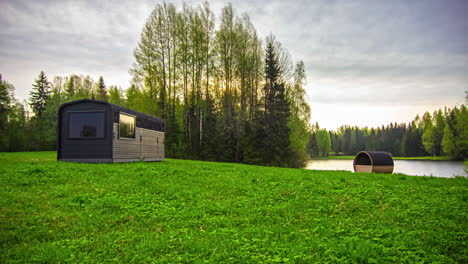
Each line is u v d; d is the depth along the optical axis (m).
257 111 48.12
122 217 7.73
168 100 47.03
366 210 8.86
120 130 20.53
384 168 24.19
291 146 45.94
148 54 43.91
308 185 12.64
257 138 46.25
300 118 48.22
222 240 6.16
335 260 5.19
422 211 8.74
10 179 11.69
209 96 49.44
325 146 118.38
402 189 12.48
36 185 11.14
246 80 49.03
